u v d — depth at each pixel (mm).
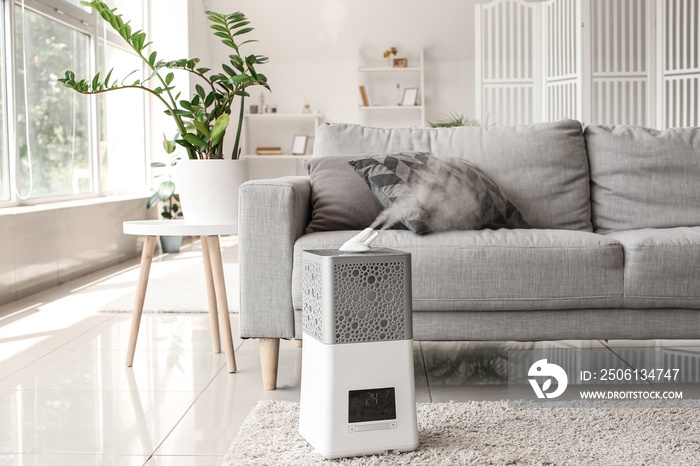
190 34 7148
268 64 8969
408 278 1701
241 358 2705
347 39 8703
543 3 6543
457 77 8867
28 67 4676
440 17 8438
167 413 2066
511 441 1750
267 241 2227
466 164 2594
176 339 3027
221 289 2512
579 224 2770
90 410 2104
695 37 7348
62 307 3766
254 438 1804
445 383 2340
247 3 8195
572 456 1652
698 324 2221
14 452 1783
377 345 1682
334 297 1652
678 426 1838
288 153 9039
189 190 2627
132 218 5988
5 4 4328
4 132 4348
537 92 6660
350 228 2531
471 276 2156
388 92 8961
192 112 2693
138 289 2604
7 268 3922
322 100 9000
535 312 2207
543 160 2797
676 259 2162
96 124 5754
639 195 2758
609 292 2174
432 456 1665
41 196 4863
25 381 2414
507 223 2537
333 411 1660
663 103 6059
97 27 5781
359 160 2523
